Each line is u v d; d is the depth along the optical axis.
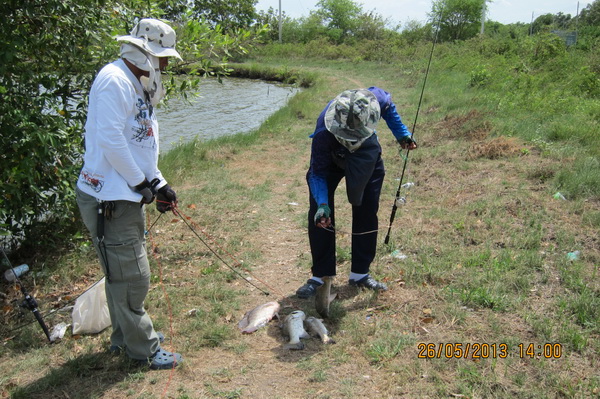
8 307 4.27
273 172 8.36
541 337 3.26
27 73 4.83
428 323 3.57
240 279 4.53
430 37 31.83
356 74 25.17
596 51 15.52
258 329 3.68
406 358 3.22
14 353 3.54
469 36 32.62
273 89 24.42
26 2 4.64
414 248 4.78
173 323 3.79
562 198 5.58
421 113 12.04
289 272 4.65
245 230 5.68
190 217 6.09
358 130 3.40
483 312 3.64
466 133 8.95
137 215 2.98
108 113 2.71
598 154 6.78
